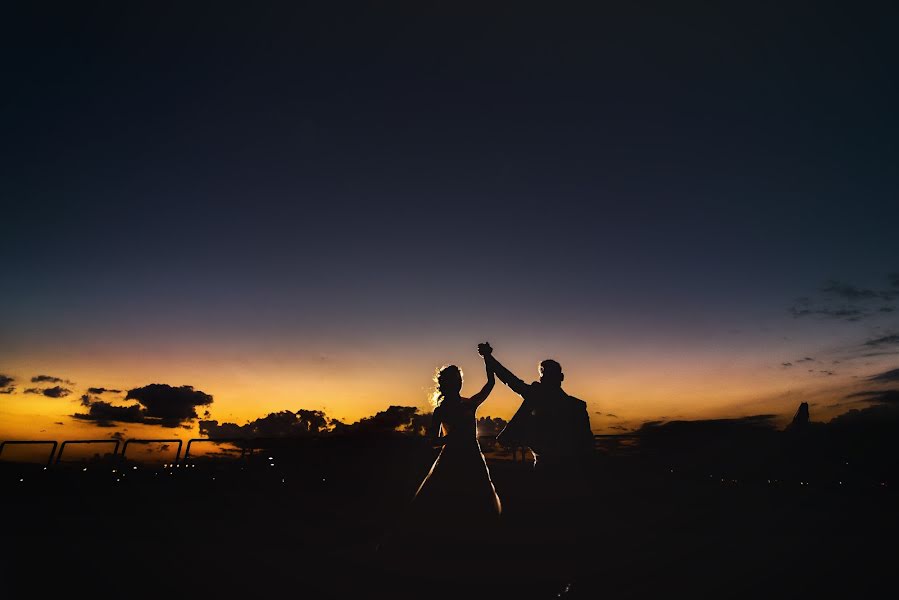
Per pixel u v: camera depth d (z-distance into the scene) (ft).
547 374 20.79
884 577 15.89
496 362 20.72
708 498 24.76
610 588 14.55
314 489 33.06
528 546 16.08
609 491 19.42
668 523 20.57
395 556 15.46
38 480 35.58
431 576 14.96
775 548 19.71
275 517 28.84
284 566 17.75
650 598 13.84
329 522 27.37
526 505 17.81
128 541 23.52
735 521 22.77
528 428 19.90
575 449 19.42
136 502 32.96
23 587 15.87
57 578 16.84
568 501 18.08
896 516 23.43
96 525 27.50
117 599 14.69
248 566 18.02
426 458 18.21
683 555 17.94
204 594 14.94
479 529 15.79
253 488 33.83
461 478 16.63
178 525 27.63
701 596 14.10
